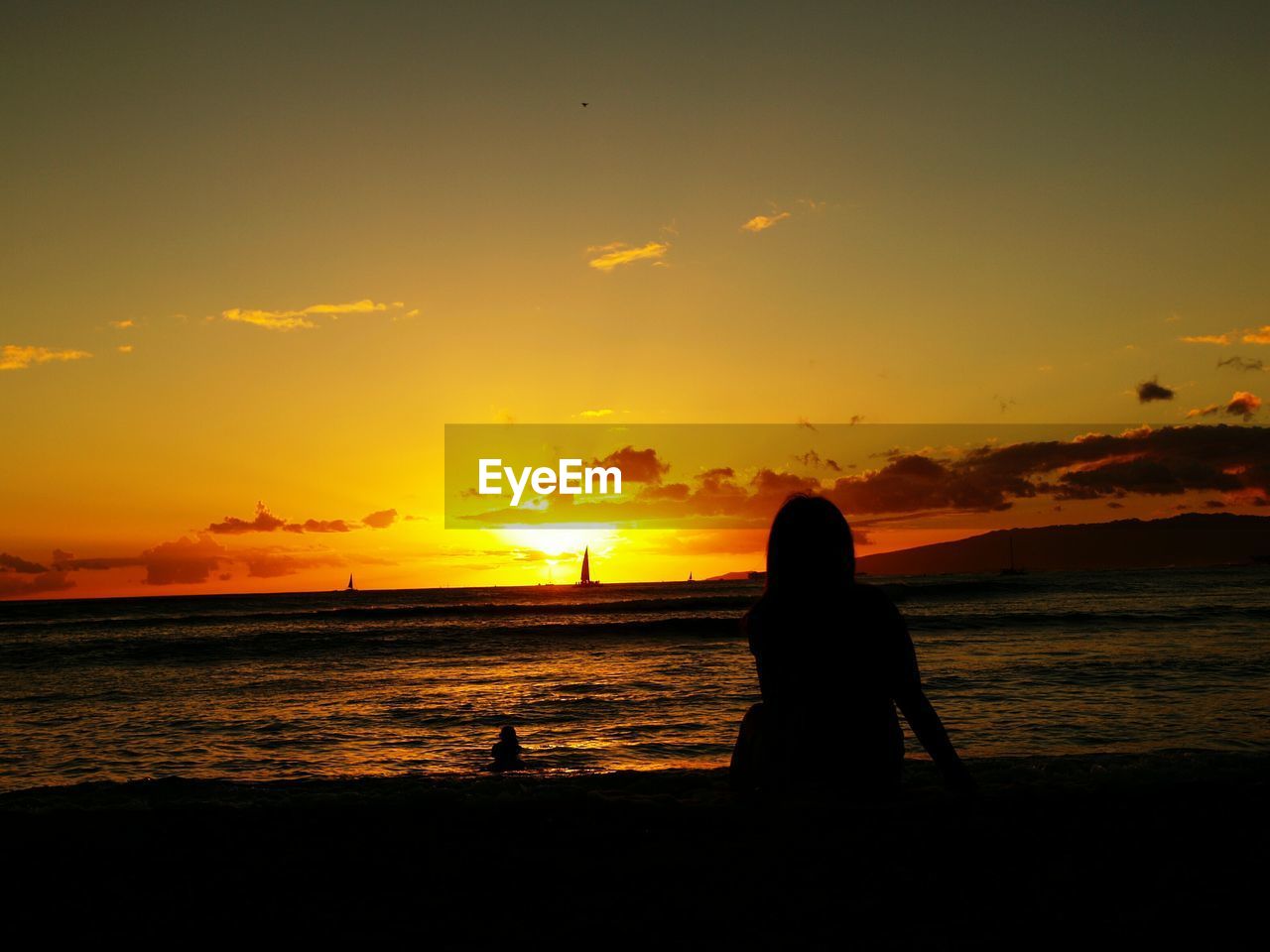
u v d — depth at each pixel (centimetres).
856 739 312
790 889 325
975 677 2098
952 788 312
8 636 4662
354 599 11119
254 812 483
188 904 329
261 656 3438
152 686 2511
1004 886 326
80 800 682
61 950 284
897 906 304
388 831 439
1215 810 439
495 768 1197
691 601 7062
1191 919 289
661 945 274
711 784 730
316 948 281
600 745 1401
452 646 3750
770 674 325
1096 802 452
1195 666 2200
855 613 313
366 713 1861
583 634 4209
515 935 288
